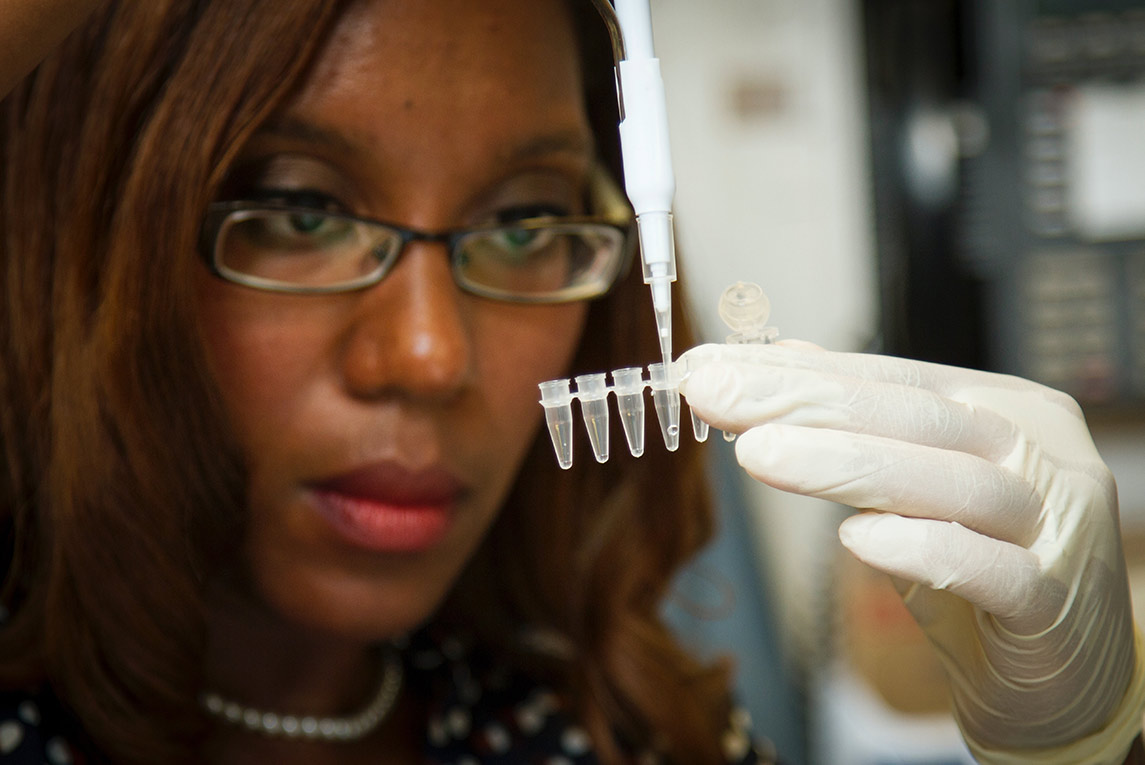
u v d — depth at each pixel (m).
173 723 0.66
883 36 1.71
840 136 1.91
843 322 1.93
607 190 0.73
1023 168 1.61
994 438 0.56
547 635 0.92
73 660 0.64
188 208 0.56
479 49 0.58
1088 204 1.60
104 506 0.61
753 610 1.72
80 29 0.59
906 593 0.62
